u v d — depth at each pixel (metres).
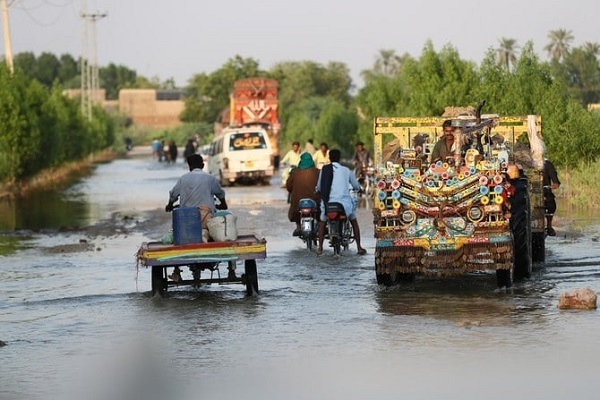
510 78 79.81
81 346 26.81
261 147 99.62
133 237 54.09
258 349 25.78
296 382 22.39
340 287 35.28
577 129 71.94
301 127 179.62
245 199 79.00
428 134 39.19
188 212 33.16
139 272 40.28
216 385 22.33
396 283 35.41
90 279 38.91
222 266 41.84
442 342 25.89
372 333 27.31
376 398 20.98
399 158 35.72
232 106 137.38
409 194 33.19
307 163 47.91
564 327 27.25
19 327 29.75
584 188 66.12
